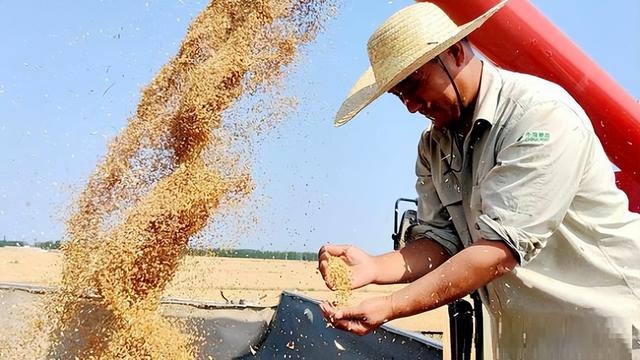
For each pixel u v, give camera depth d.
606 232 2.49
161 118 3.03
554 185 2.34
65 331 2.87
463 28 2.43
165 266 2.90
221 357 3.61
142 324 2.81
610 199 2.50
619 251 2.49
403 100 2.63
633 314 2.46
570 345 2.51
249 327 3.72
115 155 3.04
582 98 3.11
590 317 2.47
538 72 3.12
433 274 2.36
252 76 3.05
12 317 3.05
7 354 2.93
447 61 2.47
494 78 2.52
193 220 2.91
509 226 2.33
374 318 2.32
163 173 3.02
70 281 2.89
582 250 2.49
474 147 2.57
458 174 2.70
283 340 3.75
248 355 3.70
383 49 2.54
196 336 3.47
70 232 2.95
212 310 3.62
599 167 2.48
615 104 3.08
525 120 2.39
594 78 3.07
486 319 3.05
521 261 2.33
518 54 3.10
